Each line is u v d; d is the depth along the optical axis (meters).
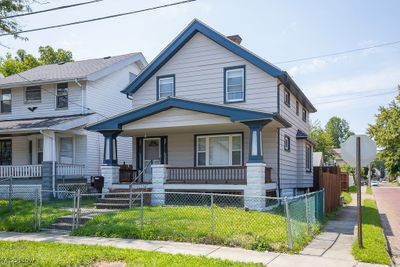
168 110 16.25
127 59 25.88
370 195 34.97
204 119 15.52
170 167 16.70
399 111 41.25
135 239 10.14
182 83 18.84
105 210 14.15
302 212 11.47
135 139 20.09
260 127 14.66
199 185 15.70
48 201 17.77
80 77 22.03
